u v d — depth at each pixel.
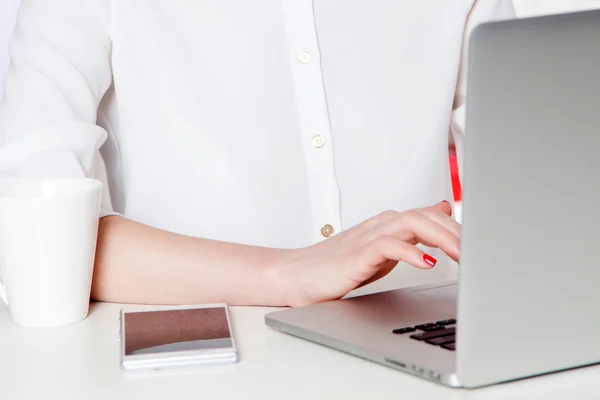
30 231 1.00
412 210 1.08
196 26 1.55
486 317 0.74
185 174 1.57
